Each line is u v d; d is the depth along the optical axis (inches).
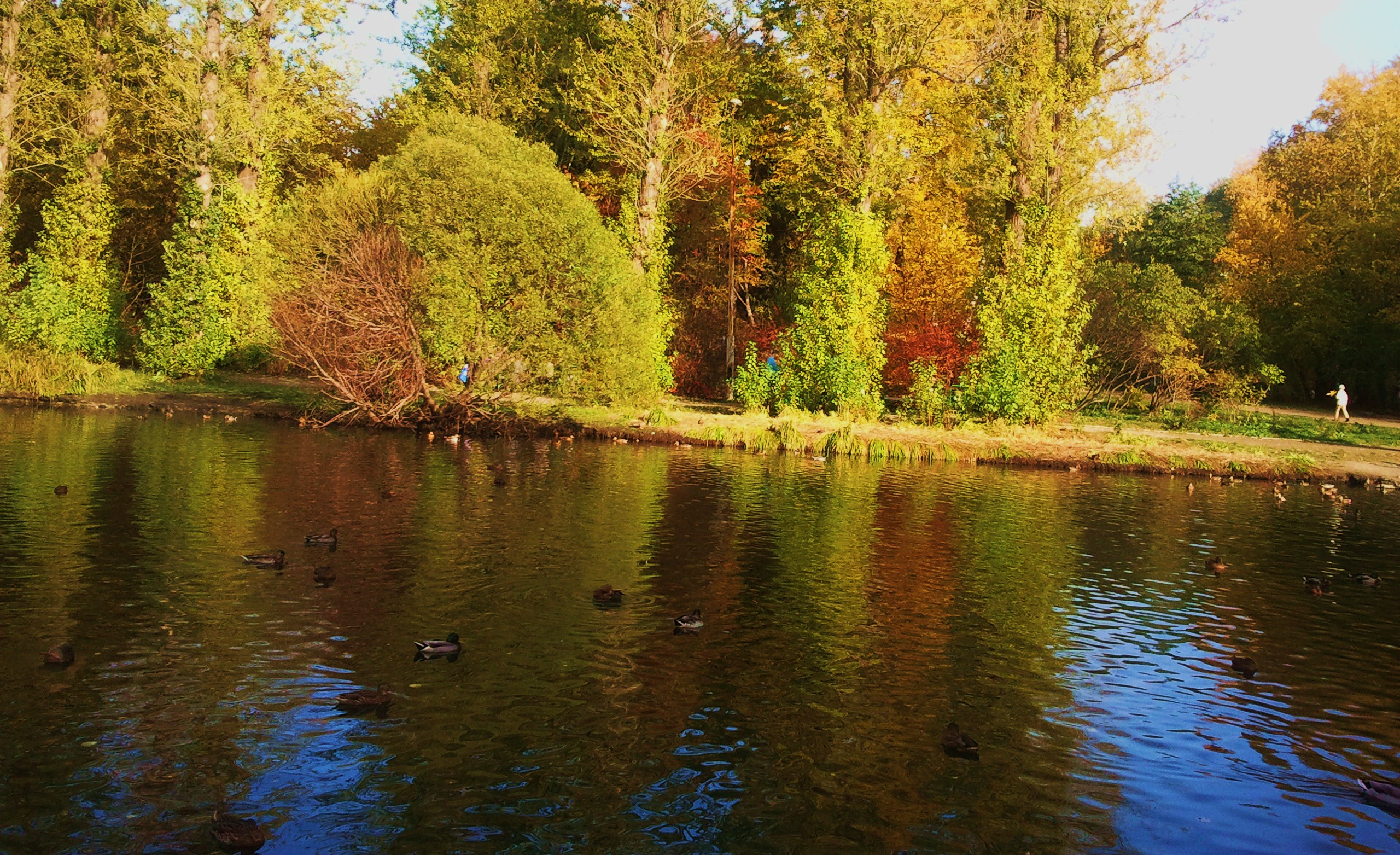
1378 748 274.1
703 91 1412.4
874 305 1152.8
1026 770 251.0
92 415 921.5
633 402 1020.5
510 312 924.6
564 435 946.1
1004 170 1157.1
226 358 1258.6
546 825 213.3
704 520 555.5
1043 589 435.2
